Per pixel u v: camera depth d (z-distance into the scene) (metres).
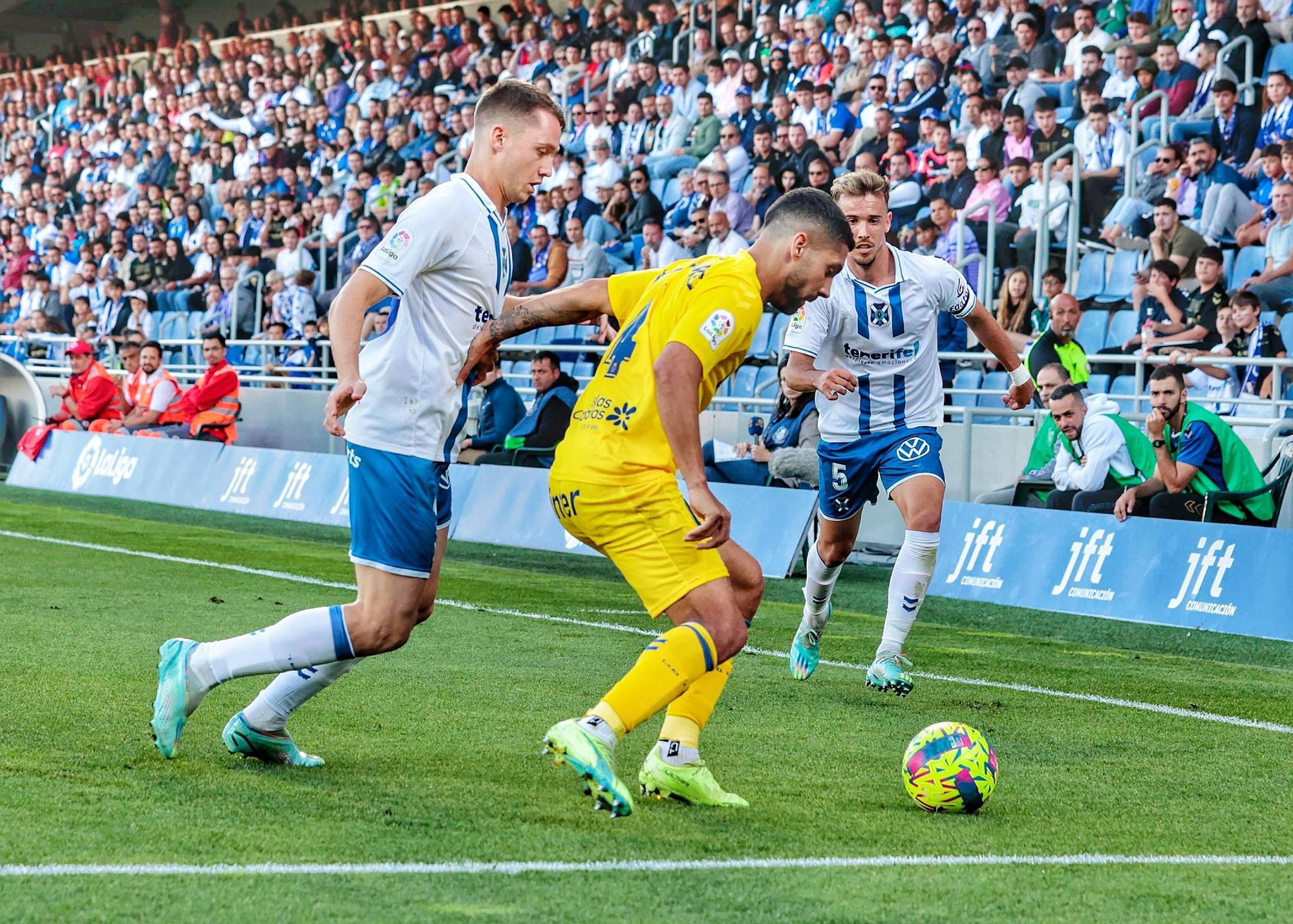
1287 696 10.16
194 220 39.56
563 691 9.37
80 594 13.27
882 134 26.22
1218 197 21.56
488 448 21.03
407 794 6.49
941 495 9.95
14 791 6.25
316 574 15.46
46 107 50.84
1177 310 20.33
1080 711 9.42
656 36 32.47
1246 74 22.88
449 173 33.31
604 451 6.52
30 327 38.19
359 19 42.03
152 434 25.28
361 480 6.57
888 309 10.00
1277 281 20.14
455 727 8.14
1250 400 16.95
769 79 29.39
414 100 36.22
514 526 18.80
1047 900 5.24
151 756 7.05
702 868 5.48
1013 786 7.20
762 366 24.67
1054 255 23.20
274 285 32.78
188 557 16.66
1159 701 9.84
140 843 5.54
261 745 6.93
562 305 6.84
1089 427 15.60
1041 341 17.56
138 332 28.12
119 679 9.17
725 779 7.13
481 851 5.59
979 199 24.11
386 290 6.32
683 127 30.20
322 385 29.00
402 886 5.12
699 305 6.30
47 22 54.12
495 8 38.88
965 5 26.66
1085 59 24.44
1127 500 14.44
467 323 6.72
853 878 5.43
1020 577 14.49
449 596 14.33
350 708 8.60
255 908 4.82
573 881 5.25
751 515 16.89
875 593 15.43
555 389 20.39
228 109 43.56
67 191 46.88
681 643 6.20
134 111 46.97
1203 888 5.46
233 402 25.08
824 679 10.40
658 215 28.12
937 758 6.54
